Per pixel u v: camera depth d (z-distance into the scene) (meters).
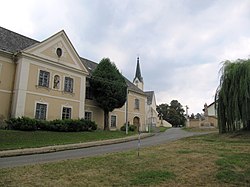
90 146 19.33
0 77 23.52
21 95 23.84
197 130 41.53
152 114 68.00
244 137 20.38
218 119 24.00
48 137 21.39
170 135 30.12
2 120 23.05
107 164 10.18
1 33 26.09
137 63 74.94
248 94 21.81
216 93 24.33
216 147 15.69
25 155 14.60
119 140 22.92
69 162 10.61
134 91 41.22
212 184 7.61
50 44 27.02
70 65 28.92
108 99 31.23
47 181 7.62
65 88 28.30
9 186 7.05
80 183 7.49
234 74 22.88
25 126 22.19
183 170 9.23
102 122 33.66
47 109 25.98
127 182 7.64
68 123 25.48
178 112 90.25
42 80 26.06
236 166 9.87
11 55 24.55
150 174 8.52
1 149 15.95
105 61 32.22
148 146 18.02
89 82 32.12
